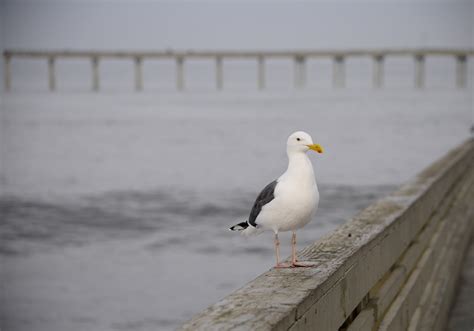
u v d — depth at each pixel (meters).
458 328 8.10
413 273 6.98
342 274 4.45
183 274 16.95
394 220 6.16
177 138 59.78
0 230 23.20
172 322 13.58
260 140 57.12
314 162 40.66
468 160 14.63
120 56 176.62
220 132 65.06
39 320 13.73
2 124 79.44
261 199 4.78
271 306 3.53
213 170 38.66
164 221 24.27
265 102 123.69
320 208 25.28
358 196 28.19
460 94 154.62
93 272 17.56
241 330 3.17
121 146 54.00
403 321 6.02
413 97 140.38
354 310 5.00
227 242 20.30
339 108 103.00
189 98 147.00
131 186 33.06
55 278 16.94
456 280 9.67
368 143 52.91
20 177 36.91
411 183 8.99
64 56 177.00
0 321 13.53
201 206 27.16
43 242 21.36
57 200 29.25
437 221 9.26
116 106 115.94
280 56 182.00
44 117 89.69
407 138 57.38
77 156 47.56
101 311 14.27
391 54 179.00
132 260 18.67
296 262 4.52
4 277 16.98
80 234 22.50
